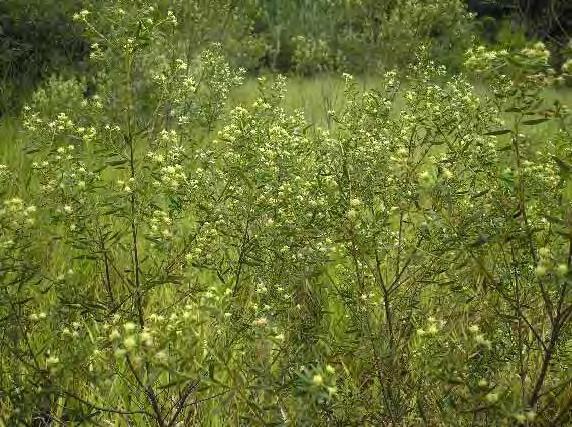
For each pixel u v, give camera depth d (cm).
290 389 232
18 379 246
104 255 264
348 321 322
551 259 214
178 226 262
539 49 204
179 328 211
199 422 275
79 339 229
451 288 271
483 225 242
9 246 232
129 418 275
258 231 271
